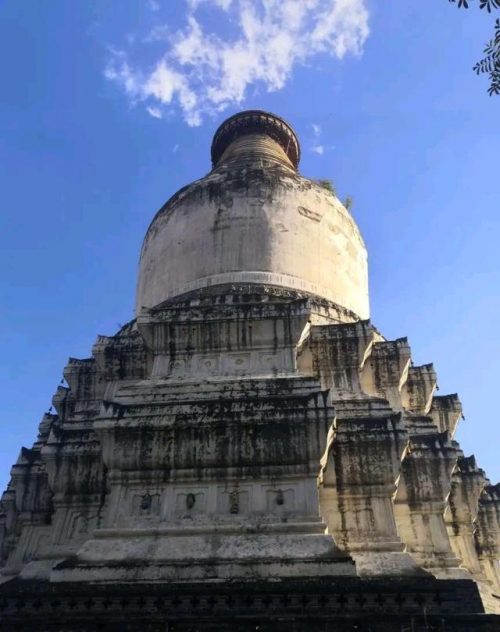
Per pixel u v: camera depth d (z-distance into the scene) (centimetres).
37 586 1541
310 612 1270
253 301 1947
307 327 1855
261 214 2234
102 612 1305
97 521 1727
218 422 1593
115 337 2072
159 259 2334
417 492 1738
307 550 1413
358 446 1667
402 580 1351
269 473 1549
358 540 1558
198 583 1348
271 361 1784
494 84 966
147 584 1351
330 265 2264
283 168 2520
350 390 1838
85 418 1936
